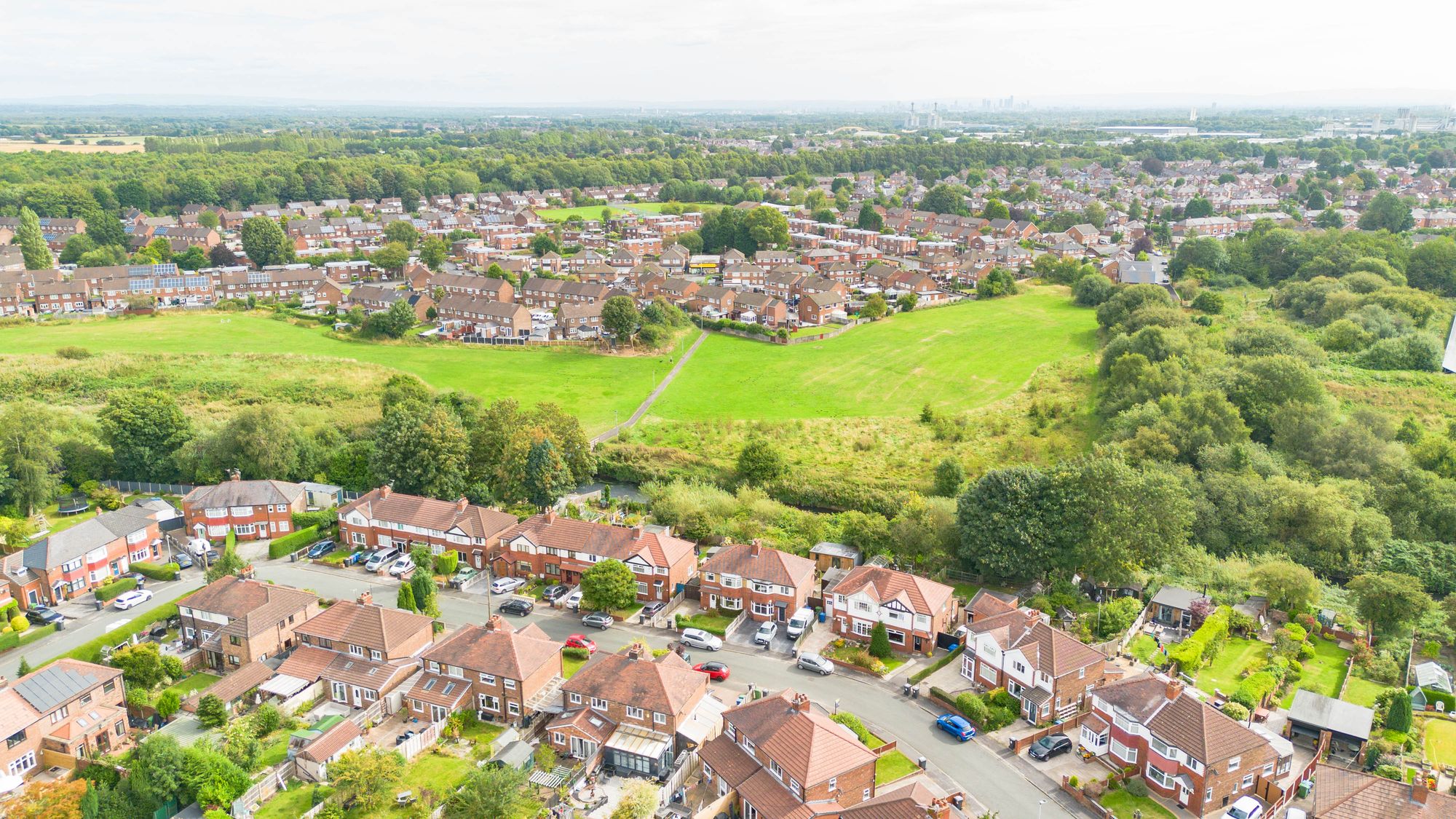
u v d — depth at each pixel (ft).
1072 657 295.48
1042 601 354.33
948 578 393.29
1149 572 390.42
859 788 249.34
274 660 330.75
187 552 417.90
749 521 442.91
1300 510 426.10
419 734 281.33
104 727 283.59
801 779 237.86
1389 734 280.10
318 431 532.32
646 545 379.55
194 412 570.05
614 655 298.15
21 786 261.03
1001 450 557.74
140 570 397.39
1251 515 428.56
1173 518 374.02
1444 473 469.57
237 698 301.02
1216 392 527.40
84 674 289.94
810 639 347.77
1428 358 632.38
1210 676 318.45
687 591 383.86
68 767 273.54
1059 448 555.69
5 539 402.93
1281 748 265.34
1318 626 351.46
